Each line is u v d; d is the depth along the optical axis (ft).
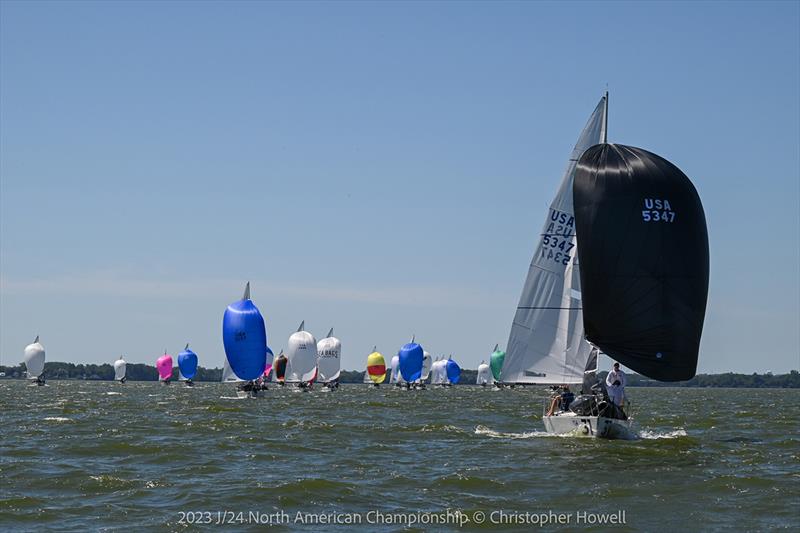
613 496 179.42
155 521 158.40
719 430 335.67
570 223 258.37
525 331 261.24
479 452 248.32
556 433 268.82
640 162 246.88
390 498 179.22
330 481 193.98
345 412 463.83
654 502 173.88
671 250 242.78
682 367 243.81
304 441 281.33
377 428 332.80
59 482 195.62
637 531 151.53
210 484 193.77
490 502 174.81
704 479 197.06
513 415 442.50
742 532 150.10
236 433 308.81
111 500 176.45
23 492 184.75
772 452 249.14
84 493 184.24
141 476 205.46
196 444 267.18
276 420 381.19
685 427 352.28
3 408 485.15
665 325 242.37
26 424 349.61
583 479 198.18
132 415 420.77
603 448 244.63
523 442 273.33
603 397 258.57
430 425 343.67
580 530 152.35
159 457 238.89
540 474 205.16
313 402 600.80
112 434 302.45
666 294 242.37
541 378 259.80
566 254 258.16
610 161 248.52
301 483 191.11
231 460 234.17
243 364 632.79
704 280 246.68
